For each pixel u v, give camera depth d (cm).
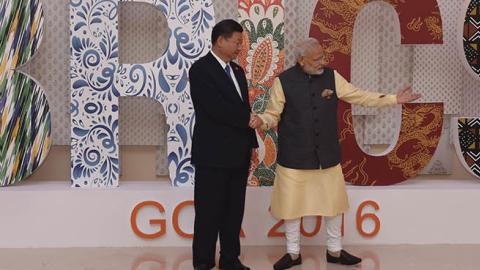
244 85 338
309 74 353
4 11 407
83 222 402
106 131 414
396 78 473
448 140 482
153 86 414
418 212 416
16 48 408
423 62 471
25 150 409
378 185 427
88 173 414
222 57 328
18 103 409
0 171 410
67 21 450
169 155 416
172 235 407
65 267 353
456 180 462
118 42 426
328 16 416
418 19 421
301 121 348
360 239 414
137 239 405
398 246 410
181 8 414
